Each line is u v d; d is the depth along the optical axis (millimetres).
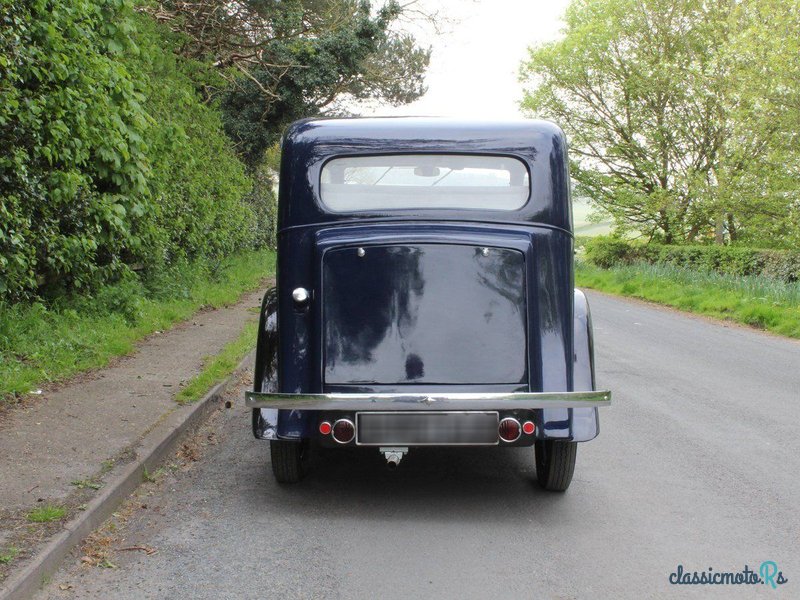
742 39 23781
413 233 5000
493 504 5266
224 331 11773
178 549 4383
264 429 4988
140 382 7871
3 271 8281
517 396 4723
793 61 22156
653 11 33875
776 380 9984
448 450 6668
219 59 22547
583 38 35812
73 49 8820
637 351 12320
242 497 5320
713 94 28719
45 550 3912
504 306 4969
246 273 21812
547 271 5070
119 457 5441
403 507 5184
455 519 4965
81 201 9562
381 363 4941
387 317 4953
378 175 5242
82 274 10250
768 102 23047
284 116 28781
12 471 5062
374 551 4418
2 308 8648
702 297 20297
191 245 16875
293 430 4969
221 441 6699
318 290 4984
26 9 8070
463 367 4941
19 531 4137
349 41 26844
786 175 25047
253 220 29078
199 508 5070
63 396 7125
